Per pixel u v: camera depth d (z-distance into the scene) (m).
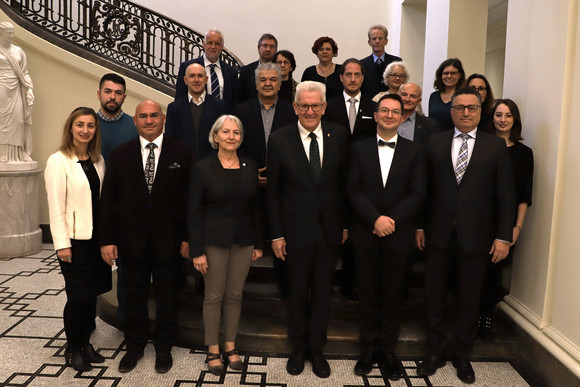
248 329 3.70
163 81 6.67
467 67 6.30
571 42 3.17
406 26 9.02
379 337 3.45
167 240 3.29
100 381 3.19
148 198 3.27
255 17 9.80
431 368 3.33
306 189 3.21
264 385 3.18
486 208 3.22
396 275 3.28
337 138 3.30
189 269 4.08
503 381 3.28
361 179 3.28
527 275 3.58
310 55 9.88
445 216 3.25
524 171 3.47
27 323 4.08
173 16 9.76
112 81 3.63
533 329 3.40
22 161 6.12
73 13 9.04
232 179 3.21
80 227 3.20
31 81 6.18
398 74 4.18
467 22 6.23
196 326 3.72
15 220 6.04
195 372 3.33
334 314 3.95
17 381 3.15
